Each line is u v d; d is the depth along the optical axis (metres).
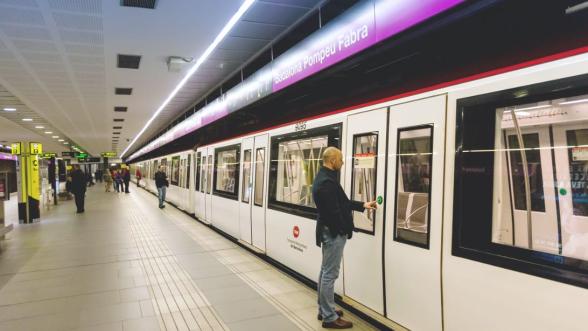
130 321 3.39
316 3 4.50
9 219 10.99
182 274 4.80
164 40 5.42
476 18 3.02
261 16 4.79
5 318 3.49
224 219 7.49
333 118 3.90
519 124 2.18
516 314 2.08
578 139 1.92
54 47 5.56
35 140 21.80
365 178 3.38
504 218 2.22
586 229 1.87
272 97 5.57
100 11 4.36
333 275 3.10
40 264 5.41
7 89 8.28
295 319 3.37
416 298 2.74
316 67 4.21
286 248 4.79
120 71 6.98
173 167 14.70
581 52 1.89
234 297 3.94
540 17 2.64
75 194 11.67
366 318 3.24
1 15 4.40
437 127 2.63
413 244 2.77
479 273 2.29
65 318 3.48
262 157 5.70
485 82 2.33
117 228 8.59
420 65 3.80
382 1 3.22
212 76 7.70
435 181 2.62
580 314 1.82
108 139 22.48
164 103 10.62
